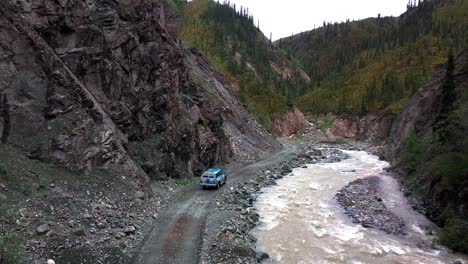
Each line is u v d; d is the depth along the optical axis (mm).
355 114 116250
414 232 26484
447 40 154500
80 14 28875
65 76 25641
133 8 35094
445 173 29547
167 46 40031
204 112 50094
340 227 27438
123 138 30703
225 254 20359
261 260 21031
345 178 46688
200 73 74625
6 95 22172
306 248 23219
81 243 18109
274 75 170625
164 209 27078
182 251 19984
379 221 28625
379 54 178875
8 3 23328
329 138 110688
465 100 37969
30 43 23797
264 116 96625
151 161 33188
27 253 15703
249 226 26688
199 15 181500
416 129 49594
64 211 19922
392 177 45406
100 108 28453
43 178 21141
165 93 37281
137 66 34344
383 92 121188
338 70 194375
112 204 23531
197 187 35281
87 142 25547
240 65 139875
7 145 21625
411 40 173625
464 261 21812
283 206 32812
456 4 193750
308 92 177750
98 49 29859
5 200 17891
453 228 24297
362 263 21219
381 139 97250
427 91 53906
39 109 23641
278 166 53125
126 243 19859
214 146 46344
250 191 37219
